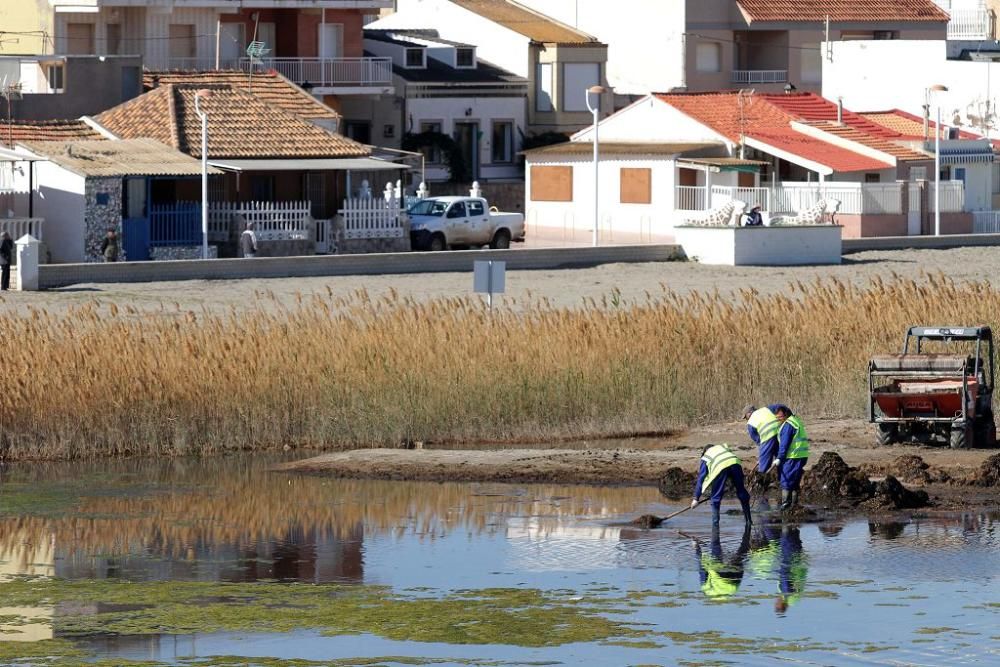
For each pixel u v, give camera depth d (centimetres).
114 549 6119
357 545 6181
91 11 19575
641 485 7250
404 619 5212
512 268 14662
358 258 13938
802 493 6906
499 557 5991
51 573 5791
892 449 7788
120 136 15938
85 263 13025
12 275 12656
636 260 15338
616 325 8838
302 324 8675
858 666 4728
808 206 18288
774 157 19075
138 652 4881
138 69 17425
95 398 7875
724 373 8700
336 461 7694
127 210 14825
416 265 14225
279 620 5206
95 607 5366
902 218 18538
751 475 7131
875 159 18975
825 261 15588
